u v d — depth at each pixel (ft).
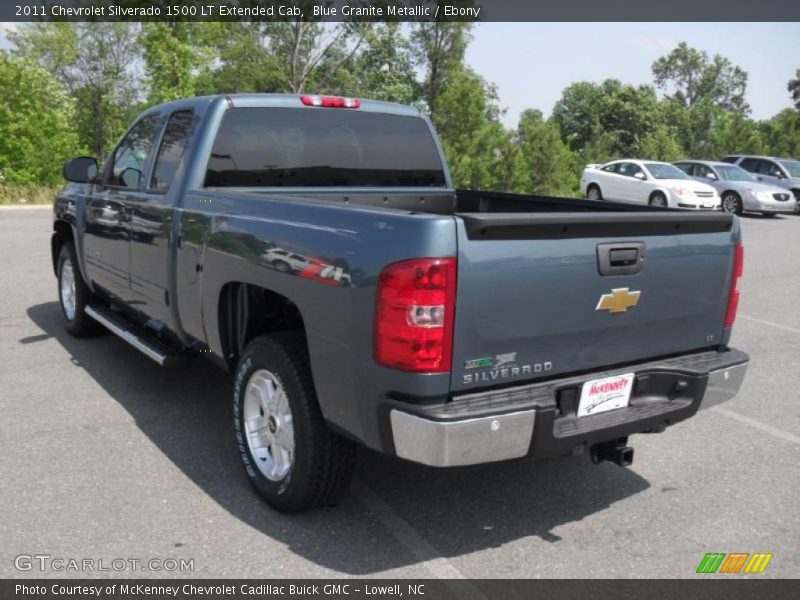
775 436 15.14
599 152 127.34
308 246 10.03
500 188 93.86
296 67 102.06
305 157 14.65
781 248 47.14
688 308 11.14
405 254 8.68
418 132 16.52
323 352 9.80
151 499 11.53
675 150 141.90
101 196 17.35
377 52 107.24
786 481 12.98
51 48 135.33
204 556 10.01
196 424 14.66
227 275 11.87
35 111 82.84
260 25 102.12
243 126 13.85
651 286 10.52
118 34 136.26
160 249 14.19
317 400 10.34
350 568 9.86
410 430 8.82
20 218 52.75
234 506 11.42
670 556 10.43
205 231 12.53
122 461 12.87
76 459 12.89
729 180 72.23
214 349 12.89
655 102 270.87
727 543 10.83
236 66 106.01
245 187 13.96
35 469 12.44
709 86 343.87
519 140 100.22
